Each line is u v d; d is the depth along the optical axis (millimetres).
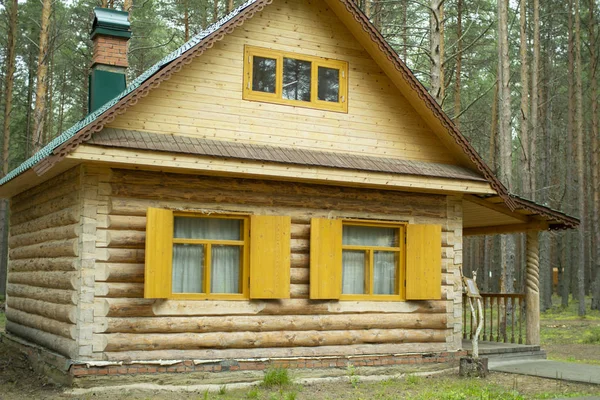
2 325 20953
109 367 10578
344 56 13000
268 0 11508
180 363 11039
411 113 13438
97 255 10711
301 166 11531
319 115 12648
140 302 10891
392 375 12633
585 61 37844
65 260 11375
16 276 15250
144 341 10875
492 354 14367
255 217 11758
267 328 11820
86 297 10594
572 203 41625
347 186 12781
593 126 32469
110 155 10172
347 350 12461
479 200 14250
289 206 12242
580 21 35625
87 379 10438
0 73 37125
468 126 37312
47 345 12227
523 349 14852
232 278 11867
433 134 13594
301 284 12266
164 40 36125
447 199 13742
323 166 11664
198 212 11414
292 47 12562
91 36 14406
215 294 11562
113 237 10789
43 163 9734
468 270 48625
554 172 42594
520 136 28281
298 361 11977
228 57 12000
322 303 12375
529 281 15500
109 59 14055
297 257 12258
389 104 13266
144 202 11070
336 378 12148
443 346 13406
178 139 11172
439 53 20000
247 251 11836
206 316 11383
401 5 29031
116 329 10727
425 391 11164
